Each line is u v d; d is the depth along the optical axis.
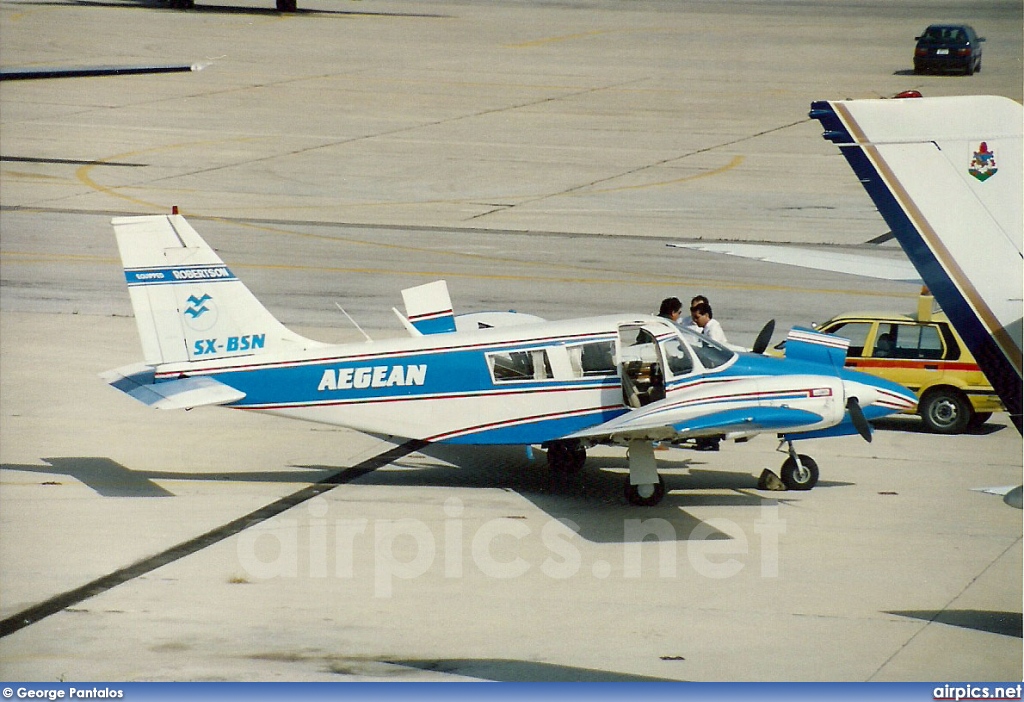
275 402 60.16
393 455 68.25
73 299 103.56
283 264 117.31
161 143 176.38
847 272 75.44
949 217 34.59
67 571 49.91
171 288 59.50
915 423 76.00
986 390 71.44
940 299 35.31
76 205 139.88
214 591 48.16
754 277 115.88
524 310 100.69
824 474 64.81
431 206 145.62
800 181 162.12
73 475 62.84
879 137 34.62
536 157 174.38
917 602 47.22
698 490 62.25
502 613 46.31
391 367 60.38
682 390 60.06
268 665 41.59
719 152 180.12
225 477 63.16
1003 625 45.03
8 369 83.38
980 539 54.38
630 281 112.88
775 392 56.94
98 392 78.94
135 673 40.78
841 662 41.81
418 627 44.97
